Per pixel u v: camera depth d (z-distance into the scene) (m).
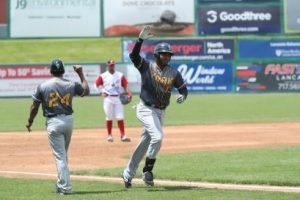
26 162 35.25
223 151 38.12
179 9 96.81
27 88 89.50
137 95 90.38
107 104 44.56
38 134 50.16
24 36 97.62
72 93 24.95
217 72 92.75
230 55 92.56
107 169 31.70
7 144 43.69
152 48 93.00
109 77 44.53
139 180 28.36
